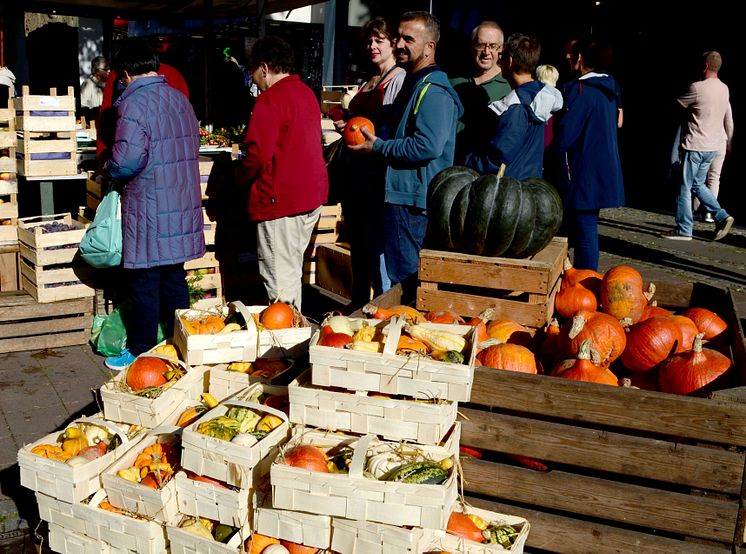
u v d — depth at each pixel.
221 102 10.57
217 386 3.78
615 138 6.16
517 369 3.50
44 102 6.17
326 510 2.84
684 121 9.94
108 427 3.55
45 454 3.34
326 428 3.16
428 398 3.03
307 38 14.52
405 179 5.23
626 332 3.88
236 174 5.78
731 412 2.93
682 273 8.54
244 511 3.05
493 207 4.21
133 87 5.25
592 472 3.33
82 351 5.95
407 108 5.17
